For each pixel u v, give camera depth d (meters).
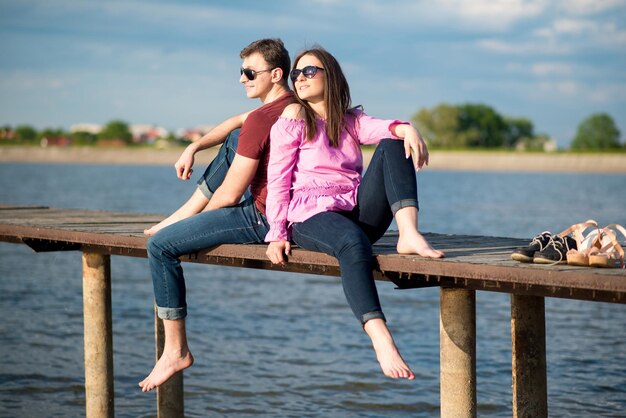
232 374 12.13
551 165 122.69
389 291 19.31
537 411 6.65
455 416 6.01
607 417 10.27
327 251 5.82
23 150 151.00
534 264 5.31
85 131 166.62
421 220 39.47
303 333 14.84
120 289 19.25
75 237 7.65
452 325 5.97
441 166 129.75
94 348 8.55
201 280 20.88
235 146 6.82
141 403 10.75
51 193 55.47
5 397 10.98
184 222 6.52
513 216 41.31
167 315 6.56
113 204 46.50
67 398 10.95
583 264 5.17
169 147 156.12
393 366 5.26
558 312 16.66
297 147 6.18
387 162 5.95
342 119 6.17
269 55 6.73
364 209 6.09
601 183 78.81
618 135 144.75
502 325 15.46
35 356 13.03
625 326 15.39
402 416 10.39
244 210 6.53
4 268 22.69
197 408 10.61
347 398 11.03
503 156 127.38
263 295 18.78
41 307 17.19
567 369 12.46
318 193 6.12
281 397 11.07
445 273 5.40
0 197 50.69
